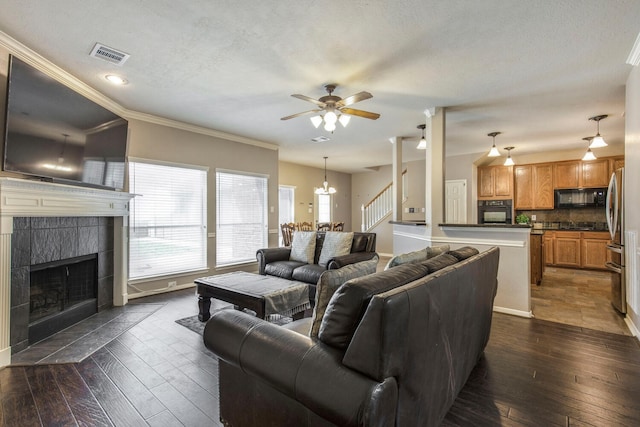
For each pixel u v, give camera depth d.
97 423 1.72
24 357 2.49
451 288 1.59
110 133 3.50
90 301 3.50
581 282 5.19
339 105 3.13
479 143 5.97
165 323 3.26
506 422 1.73
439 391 1.53
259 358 1.40
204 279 3.39
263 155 5.96
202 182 5.00
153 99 3.71
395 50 2.60
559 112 4.18
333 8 2.06
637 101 2.75
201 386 2.09
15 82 2.40
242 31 2.33
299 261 4.55
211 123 4.70
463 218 6.98
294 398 1.27
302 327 1.95
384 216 7.86
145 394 2.00
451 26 2.26
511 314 3.54
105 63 2.82
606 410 1.83
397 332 1.14
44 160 2.66
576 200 6.45
